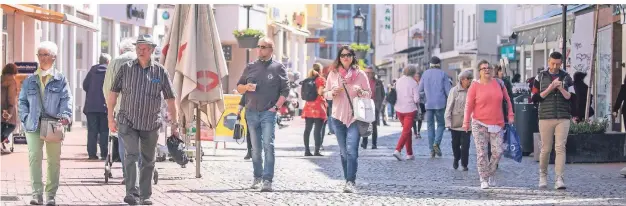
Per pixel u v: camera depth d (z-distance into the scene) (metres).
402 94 22.48
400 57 90.38
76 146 24.84
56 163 13.20
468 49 60.47
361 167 20.41
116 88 13.10
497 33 59.12
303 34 61.28
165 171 18.62
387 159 22.69
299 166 20.42
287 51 59.03
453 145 19.94
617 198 14.62
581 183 16.95
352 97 15.23
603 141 21.36
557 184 15.92
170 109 13.23
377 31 102.19
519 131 23.50
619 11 26.95
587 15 29.73
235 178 17.52
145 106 13.04
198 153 17.55
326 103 23.58
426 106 23.03
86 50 36.38
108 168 16.27
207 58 17.14
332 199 14.38
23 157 21.17
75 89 34.91
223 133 23.86
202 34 17.11
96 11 36.69
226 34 47.91
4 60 29.22
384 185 16.53
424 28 75.81
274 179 17.48
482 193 15.30
